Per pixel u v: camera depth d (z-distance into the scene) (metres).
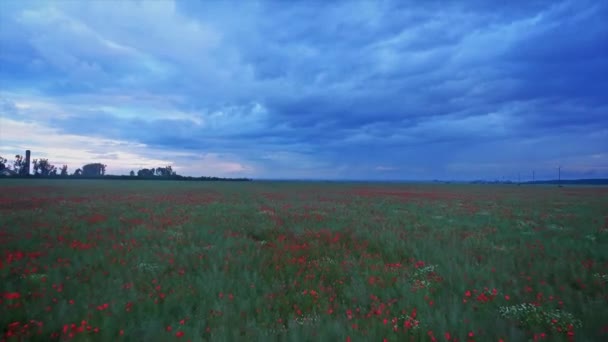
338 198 40.31
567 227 16.75
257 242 12.66
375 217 20.70
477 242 12.36
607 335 4.87
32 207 22.89
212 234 13.73
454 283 7.60
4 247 10.22
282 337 4.98
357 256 10.72
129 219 17.59
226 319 5.48
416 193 57.41
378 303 6.43
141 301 6.14
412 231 15.29
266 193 51.59
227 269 8.48
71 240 11.64
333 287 7.67
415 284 7.52
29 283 7.02
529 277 7.78
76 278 7.47
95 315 5.52
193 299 6.53
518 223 18.19
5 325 5.25
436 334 5.11
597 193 61.31
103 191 47.69
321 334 4.96
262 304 6.35
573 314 5.77
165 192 48.94
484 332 5.07
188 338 4.80
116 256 9.46
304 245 11.71
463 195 51.44
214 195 43.53
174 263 9.05
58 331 5.13
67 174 168.62
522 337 4.90
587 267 8.49
